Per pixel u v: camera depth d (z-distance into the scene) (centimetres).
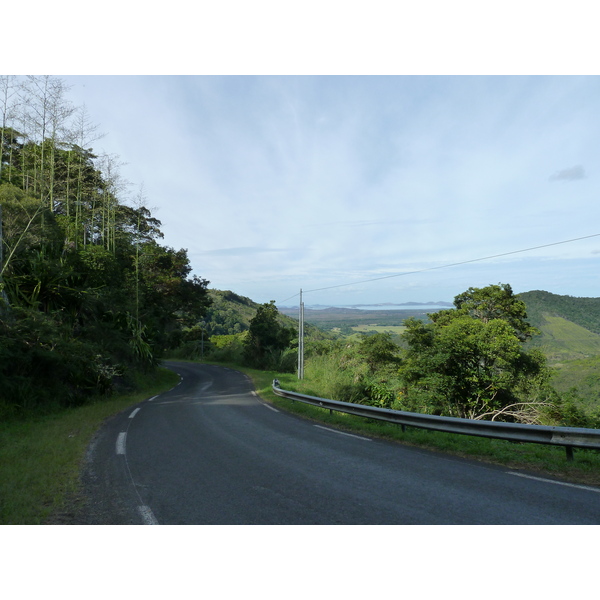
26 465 632
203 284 4522
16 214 1802
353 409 1041
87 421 1152
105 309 2531
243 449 755
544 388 2059
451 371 1958
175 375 3934
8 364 1383
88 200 3072
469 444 721
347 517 422
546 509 425
